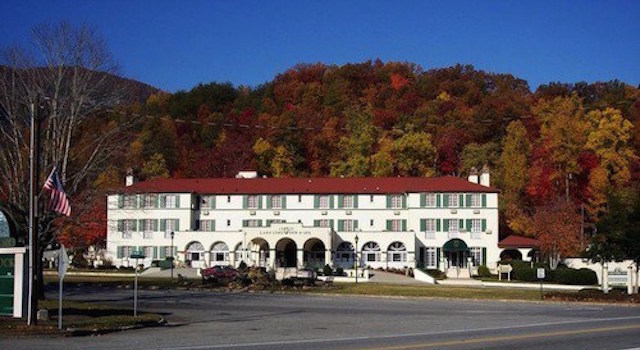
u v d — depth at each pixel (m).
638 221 52.78
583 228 90.88
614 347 22.56
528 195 106.38
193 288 60.44
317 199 94.81
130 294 53.53
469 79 146.62
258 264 90.06
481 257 90.69
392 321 32.72
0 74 46.09
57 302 41.69
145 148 118.19
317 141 122.62
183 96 154.75
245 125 132.75
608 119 105.06
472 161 113.50
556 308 42.75
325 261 87.56
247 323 31.72
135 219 84.38
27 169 45.53
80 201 46.22
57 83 45.62
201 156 127.50
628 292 51.88
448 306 44.19
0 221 30.67
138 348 22.00
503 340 24.28
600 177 98.25
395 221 93.69
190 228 93.75
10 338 25.23
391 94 143.50
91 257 94.38
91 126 56.84
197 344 23.14
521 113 123.81
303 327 29.66
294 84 152.00
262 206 95.31
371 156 117.38
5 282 30.22
